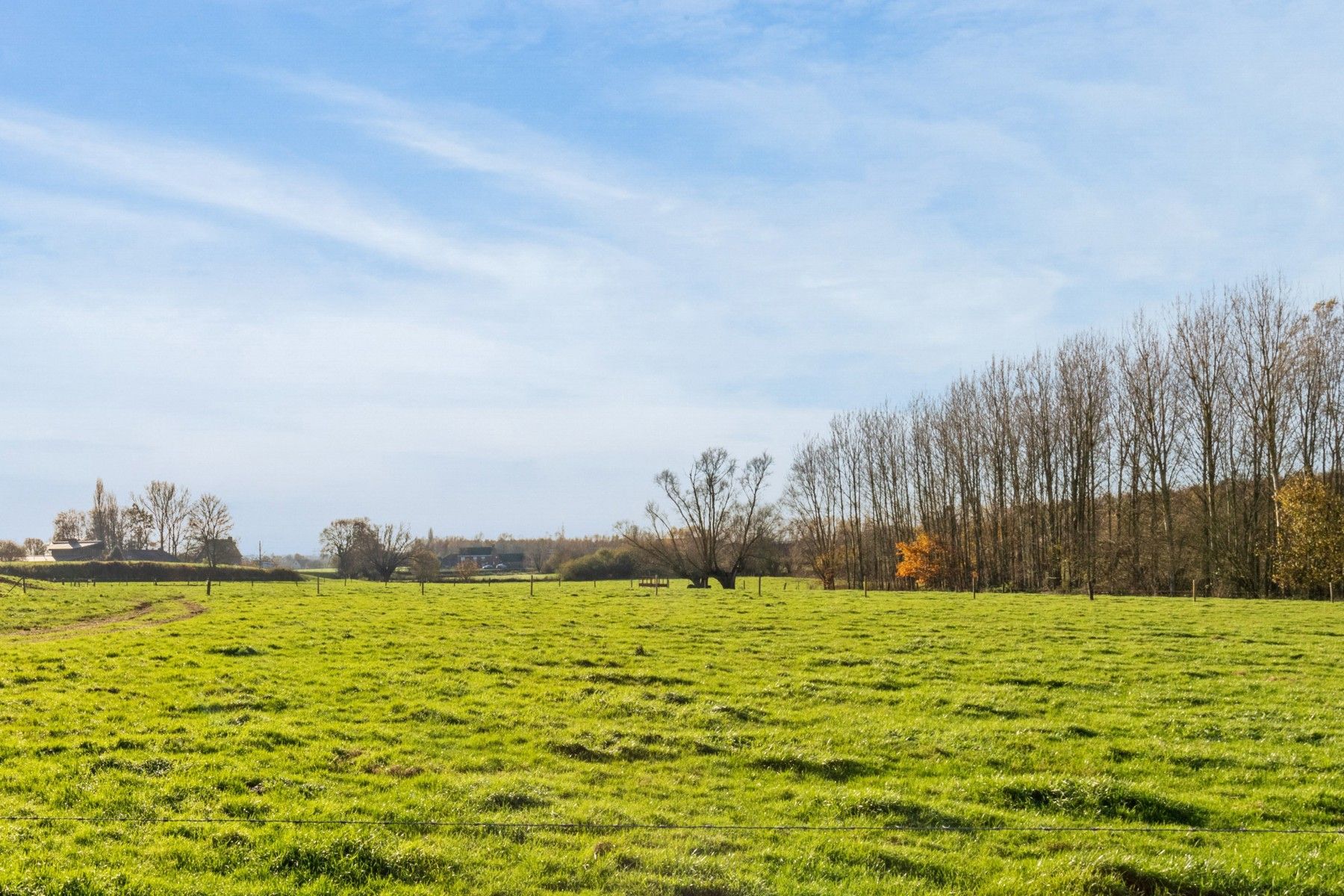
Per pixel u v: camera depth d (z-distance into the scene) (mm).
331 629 40781
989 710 24172
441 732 20969
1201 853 13992
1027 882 12781
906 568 101375
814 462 126000
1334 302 76625
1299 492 67000
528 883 12297
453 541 188500
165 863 12609
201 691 24406
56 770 16594
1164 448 83562
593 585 94938
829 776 18297
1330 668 30281
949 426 107500
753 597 69062
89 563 99438
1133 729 21875
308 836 13492
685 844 13945
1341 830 15070
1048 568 92000
